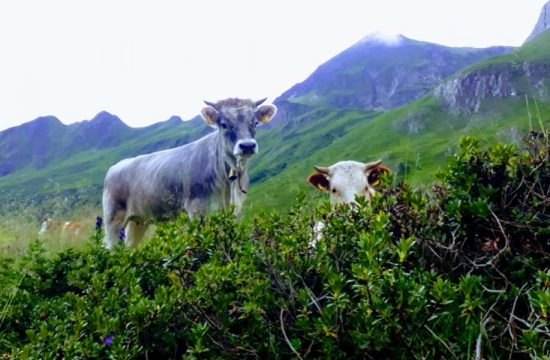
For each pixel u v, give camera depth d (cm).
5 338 291
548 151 273
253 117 819
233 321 252
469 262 246
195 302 256
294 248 276
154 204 908
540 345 183
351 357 218
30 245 387
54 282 364
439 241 258
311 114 17262
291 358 232
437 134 7206
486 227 254
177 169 877
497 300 213
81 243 834
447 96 9262
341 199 638
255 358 242
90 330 268
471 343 205
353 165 667
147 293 326
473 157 286
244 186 832
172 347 258
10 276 354
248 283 265
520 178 274
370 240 225
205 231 326
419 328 207
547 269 227
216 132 842
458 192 268
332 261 271
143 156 1002
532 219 244
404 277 220
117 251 393
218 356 240
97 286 305
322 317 224
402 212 274
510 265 235
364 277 212
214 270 266
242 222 351
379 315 214
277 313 254
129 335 257
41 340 258
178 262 305
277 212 341
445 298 204
